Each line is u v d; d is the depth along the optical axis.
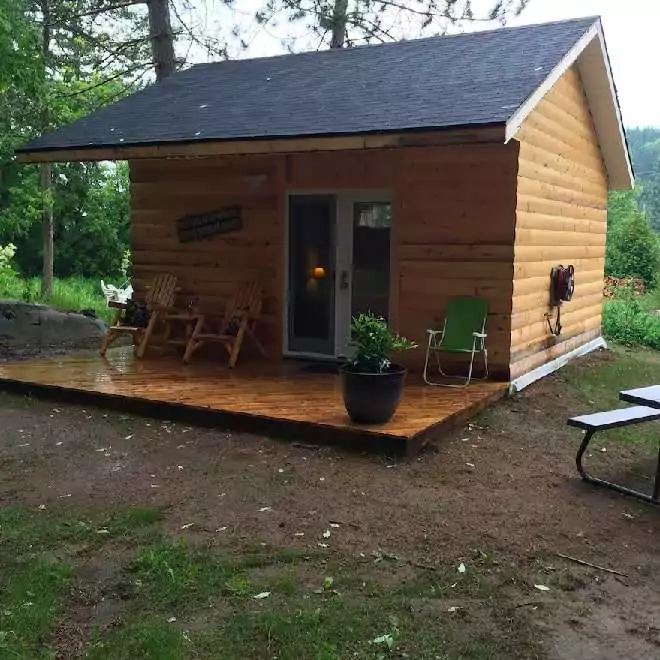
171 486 5.02
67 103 14.58
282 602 3.42
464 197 7.76
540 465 5.57
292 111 8.09
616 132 10.35
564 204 9.25
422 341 8.12
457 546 4.08
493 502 4.77
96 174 20.03
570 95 9.25
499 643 3.11
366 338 5.91
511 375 7.75
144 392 7.14
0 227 15.37
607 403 7.69
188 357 8.85
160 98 10.07
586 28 8.73
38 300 14.59
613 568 3.88
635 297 17.78
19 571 3.73
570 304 9.77
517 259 7.69
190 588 3.55
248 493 4.87
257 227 9.06
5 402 7.45
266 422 6.20
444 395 7.08
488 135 6.30
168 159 9.41
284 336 9.12
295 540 4.14
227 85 10.07
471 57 8.73
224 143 7.58
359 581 3.64
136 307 9.52
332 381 7.77
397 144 6.70
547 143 8.43
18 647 3.02
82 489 4.97
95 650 3.01
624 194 27.11
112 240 22.27
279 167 8.83
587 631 3.23
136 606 3.38
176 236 9.56
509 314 7.65
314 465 5.45
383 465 5.46
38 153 8.77
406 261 8.14
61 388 7.39
